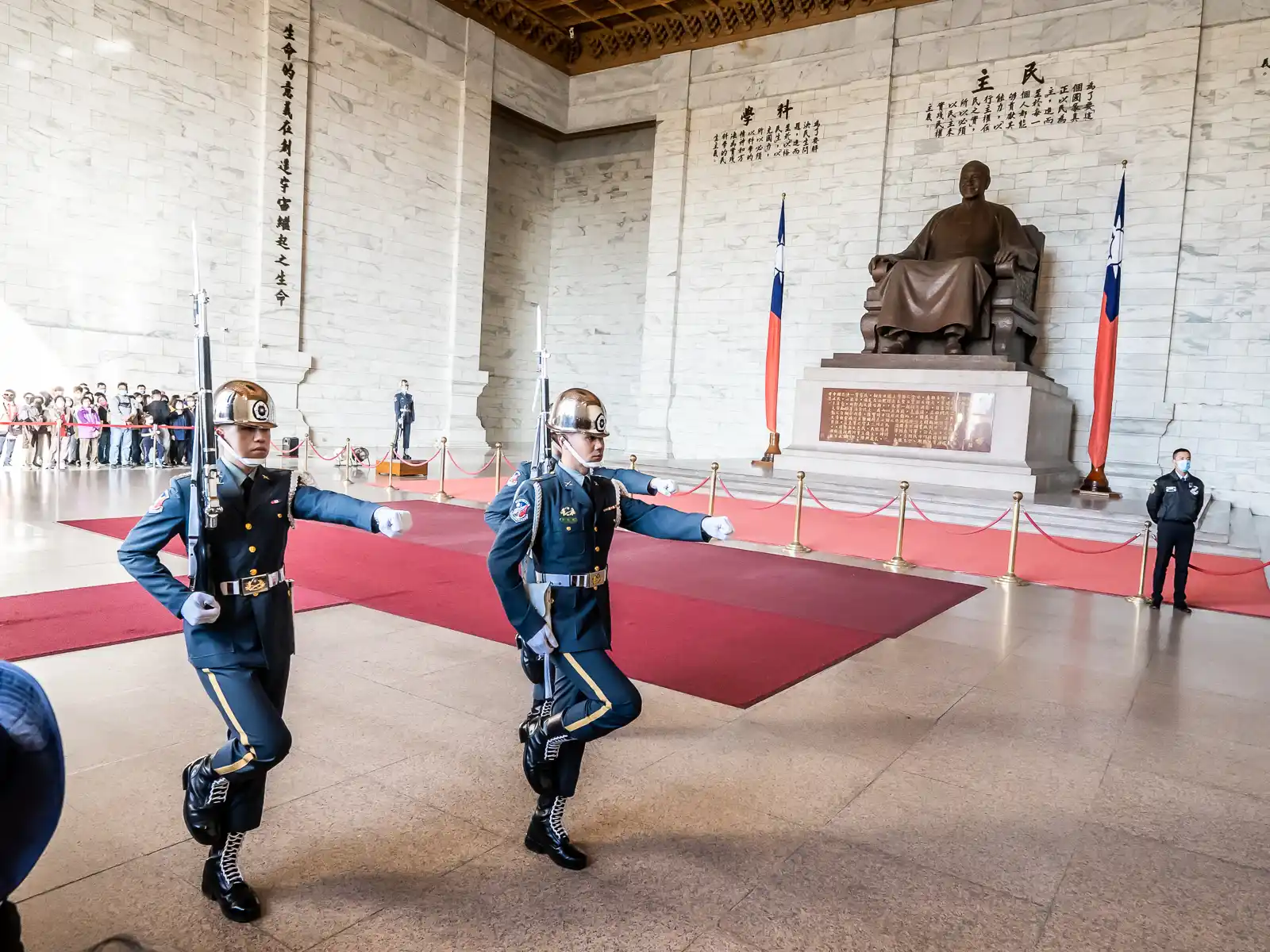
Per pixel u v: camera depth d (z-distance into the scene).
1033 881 2.95
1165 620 6.97
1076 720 4.55
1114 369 14.45
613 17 20.50
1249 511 14.92
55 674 4.53
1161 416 15.45
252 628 2.63
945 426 13.58
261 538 2.66
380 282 18.42
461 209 19.80
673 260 20.39
